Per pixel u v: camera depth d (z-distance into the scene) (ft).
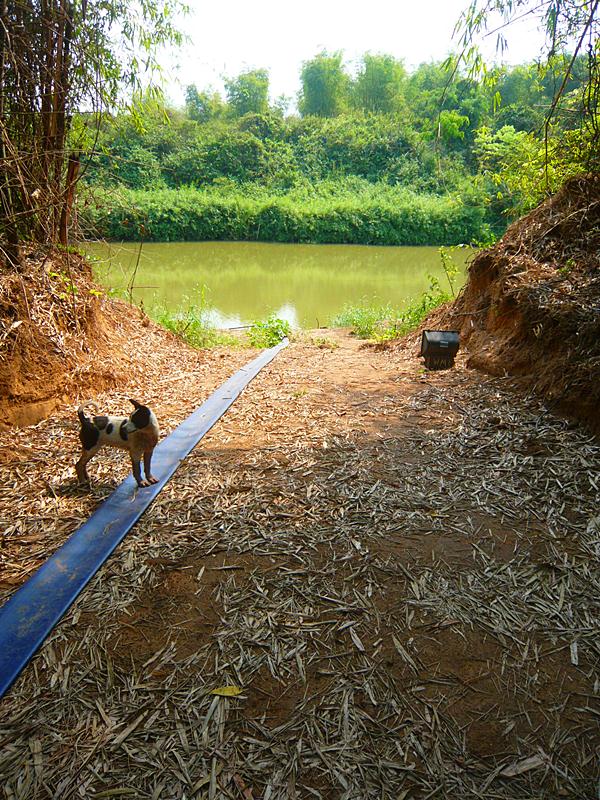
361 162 117.70
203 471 11.74
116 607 7.68
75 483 11.00
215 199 89.35
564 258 16.92
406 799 5.25
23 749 5.65
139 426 10.26
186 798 5.23
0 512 9.94
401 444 12.75
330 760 5.61
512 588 7.98
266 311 46.01
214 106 138.10
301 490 10.79
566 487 10.27
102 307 22.43
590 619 7.37
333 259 75.31
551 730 5.91
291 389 18.13
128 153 90.94
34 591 7.77
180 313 38.37
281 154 116.67
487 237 31.17
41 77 16.72
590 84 14.73
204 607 7.72
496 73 15.76
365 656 6.89
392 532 9.37
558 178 21.80
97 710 6.11
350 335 35.12
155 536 9.31
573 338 13.94
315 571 8.43
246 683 6.51
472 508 9.96
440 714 6.11
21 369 13.97
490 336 18.04
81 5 17.62
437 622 7.42
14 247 16.08
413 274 64.95
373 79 144.36
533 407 13.52
